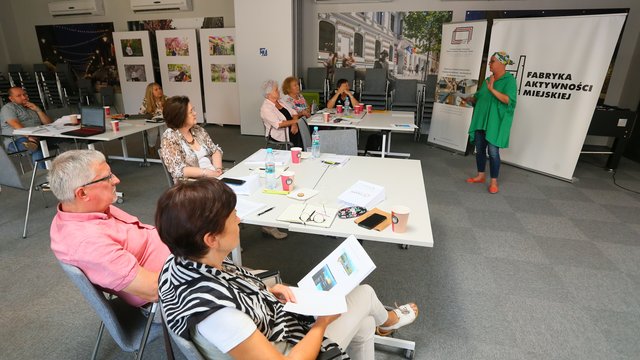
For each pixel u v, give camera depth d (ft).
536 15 18.28
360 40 20.99
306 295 3.94
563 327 6.37
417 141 20.30
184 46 22.71
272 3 18.89
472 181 13.71
